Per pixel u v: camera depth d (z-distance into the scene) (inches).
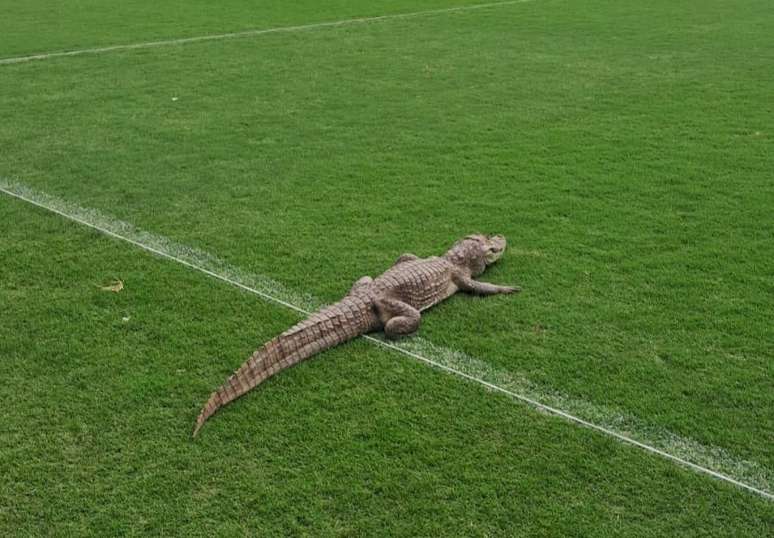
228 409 176.4
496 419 173.8
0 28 610.2
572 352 197.8
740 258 245.0
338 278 234.4
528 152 342.3
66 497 152.9
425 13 697.0
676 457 163.2
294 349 190.2
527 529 145.4
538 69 490.6
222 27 622.8
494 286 225.9
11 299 220.8
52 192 298.2
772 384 185.6
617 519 147.8
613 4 746.8
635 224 270.1
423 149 346.6
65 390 182.9
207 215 278.4
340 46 558.3
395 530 145.2
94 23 636.1
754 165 324.8
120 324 209.0
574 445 166.1
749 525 146.8
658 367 191.9
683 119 388.5
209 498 152.6
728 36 586.9
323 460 161.8
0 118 389.1
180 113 398.9
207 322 210.4
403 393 181.9
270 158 335.3
